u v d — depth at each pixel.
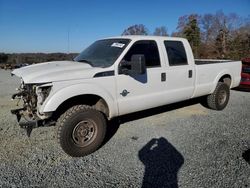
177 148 4.53
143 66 4.39
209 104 6.98
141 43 5.13
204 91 6.50
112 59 4.76
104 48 5.18
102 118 4.41
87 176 3.64
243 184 3.38
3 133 5.22
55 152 4.40
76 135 4.19
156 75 5.26
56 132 4.12
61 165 3.95
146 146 4.64
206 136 5.09
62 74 4.11
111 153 4.37
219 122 5.99
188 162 4.00
